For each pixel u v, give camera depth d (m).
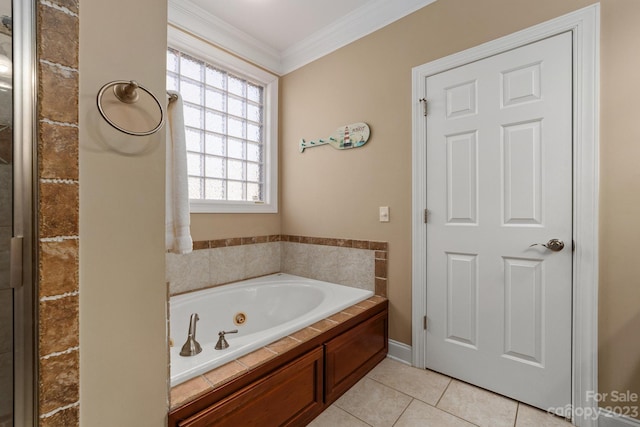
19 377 0.73
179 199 1.12
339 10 2.19
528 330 1.58
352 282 2.32
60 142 0.76
